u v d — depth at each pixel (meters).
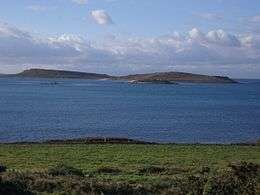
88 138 61.28
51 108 127.44
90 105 143.12
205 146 51.22
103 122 93.12
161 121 97.25
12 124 84.44
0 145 50.03
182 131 79.12
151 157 39.44
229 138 70.56
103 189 18.03
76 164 33.97
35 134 71.06
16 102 148.50
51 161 35.94
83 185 18.22
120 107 137.38
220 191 16.41
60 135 70.88
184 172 27.45
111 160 37.06
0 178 17.39
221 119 104.19
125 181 22.58
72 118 99.88
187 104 156.50
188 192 17.19
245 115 116.50
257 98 199.50
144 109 131.12
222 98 195.25
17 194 16.59
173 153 42.97
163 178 23.28
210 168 28.42
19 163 34.22
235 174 18.02
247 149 48.16
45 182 18.55
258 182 16.59
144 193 18.09
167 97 196.62
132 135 72.94
